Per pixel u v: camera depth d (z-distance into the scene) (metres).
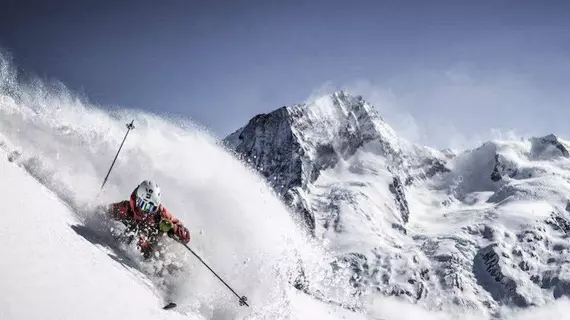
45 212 6.00
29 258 4.77
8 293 4.09
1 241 4.75
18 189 6.07
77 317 4.38
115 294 5.29
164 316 5.63
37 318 4.01
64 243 5.56
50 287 4.54
